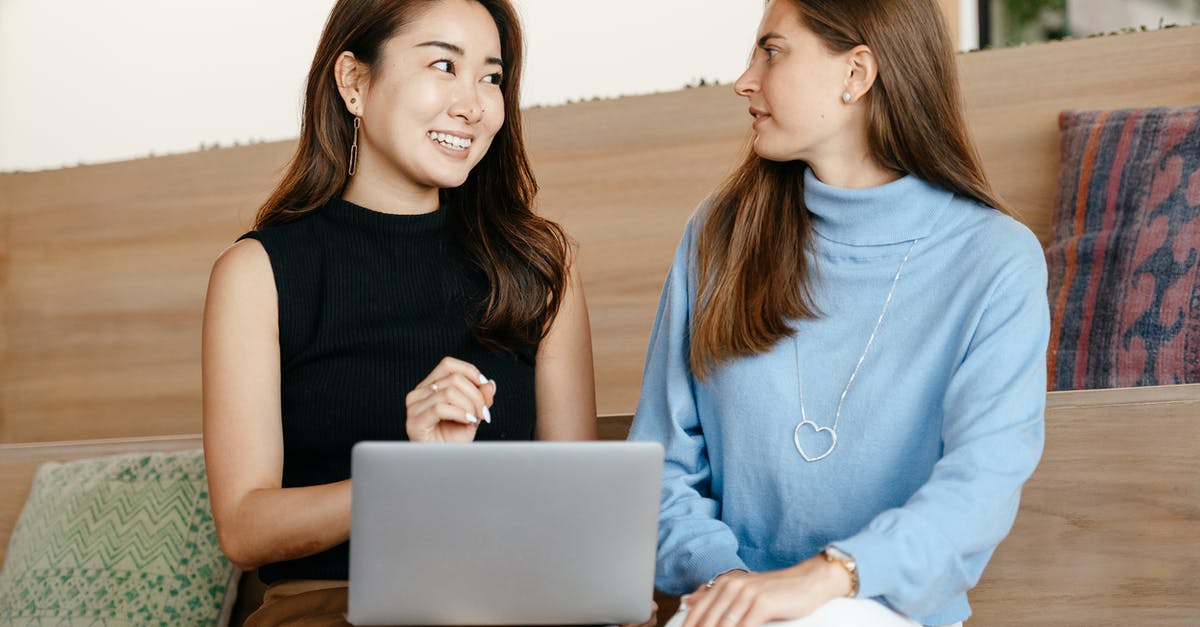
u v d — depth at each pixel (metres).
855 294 1.66
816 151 1.68
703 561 1.54
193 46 3.42
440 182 1.78
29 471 2.30
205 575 2.03
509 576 1.30
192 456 2.14
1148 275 2.05
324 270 1.77
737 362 1.67
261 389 1.71
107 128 3.49
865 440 1.59
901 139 1.65
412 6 1.78
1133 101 2.38
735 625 1.32
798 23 1.65
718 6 2.98
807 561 1.38
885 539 1.38
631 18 3.04
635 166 2.70
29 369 3.13
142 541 2.06
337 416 1.73
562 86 3.09
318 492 1.58
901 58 1.63
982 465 1.46
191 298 3.01
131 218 3.07
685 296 1.80
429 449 1.24
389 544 1.27
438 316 1.80
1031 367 1.53
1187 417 1.68
